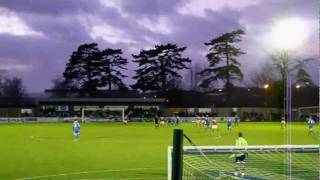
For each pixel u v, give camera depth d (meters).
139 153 34.12
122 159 30.30
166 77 145.88
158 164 27.67
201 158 21.94
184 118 102.62
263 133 58.38
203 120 76.06
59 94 149.00
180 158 7.88
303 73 103.12
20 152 34.91
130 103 111.75
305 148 23.08
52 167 26.33
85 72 150.12
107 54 149.75
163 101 113.44
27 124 90.44
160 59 146.62
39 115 112.56
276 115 115.81
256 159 24.48
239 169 21.28
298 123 88.69
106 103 111.44
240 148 21.31
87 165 27.19
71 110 112.50
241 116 117.31
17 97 142.12
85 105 112.06
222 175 19.66
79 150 36.56
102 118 104.56
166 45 146.00
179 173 7.86
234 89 136.12
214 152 20.73
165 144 42.03
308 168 21.86
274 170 21.61
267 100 119.50
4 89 144.88
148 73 147.25
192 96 140.62
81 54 149.88
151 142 44.38
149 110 112.56
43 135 54.53
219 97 138.50
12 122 98.06
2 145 40.94
